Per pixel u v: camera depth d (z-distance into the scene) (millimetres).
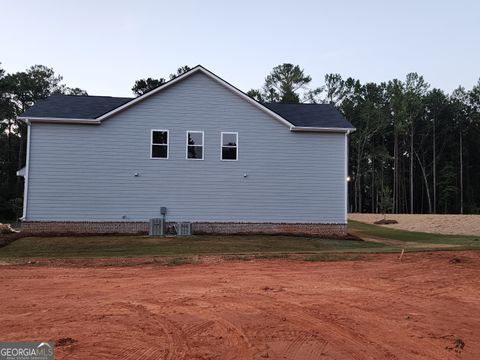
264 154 18672
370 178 64000
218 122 18516
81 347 4734
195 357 4457
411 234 23516
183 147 18234
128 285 8453
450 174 60219
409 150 63875
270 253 13344
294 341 5039
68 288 8141
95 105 19484
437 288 8375
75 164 17516
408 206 63812
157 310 6441
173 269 10609
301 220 18641
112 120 17828
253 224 18391
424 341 5137
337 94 61375
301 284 8633
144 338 5090
